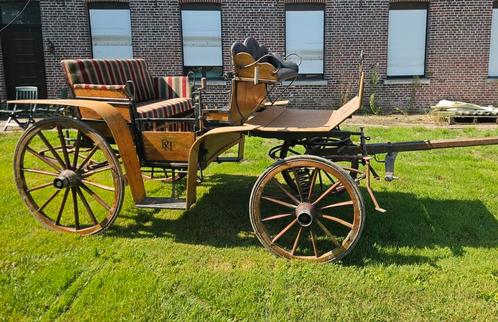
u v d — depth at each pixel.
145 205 4.15
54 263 3.83
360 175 4.33
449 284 3.51
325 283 3.52
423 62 13.73
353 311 3.20
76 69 4.55
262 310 3.23
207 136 4.14
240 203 5.25
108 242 4.24
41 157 4.40
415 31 13.54
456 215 4.84
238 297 3.35
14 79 13.36
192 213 4.96
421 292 3.41
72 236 4.34
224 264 3.84
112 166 4.18
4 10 13.02
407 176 6.23
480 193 5.55
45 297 3.36
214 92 13.39
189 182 4.07
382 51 13.41
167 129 4.91
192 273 3.67
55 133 9.32
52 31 12.94
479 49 13.43
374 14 13.20
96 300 3.31
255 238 4.37
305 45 13.55
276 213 4.92
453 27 13.32
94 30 13.14
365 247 4.10
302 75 13.75
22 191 4.46
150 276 3.61
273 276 3.63
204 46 13.43
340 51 13.41
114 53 13.30
